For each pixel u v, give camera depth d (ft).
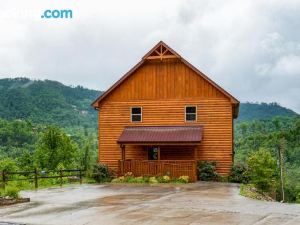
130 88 127.24
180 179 109.60
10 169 165.58
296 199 149.59
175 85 124.67
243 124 396.37
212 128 121.39
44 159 172.86
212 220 48.06
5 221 47.88
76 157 180.34
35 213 53.52
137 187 94.22
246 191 81.82
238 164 116.57
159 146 116.16
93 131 583.99
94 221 47.73
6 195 64.64
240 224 45.70
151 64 126.62
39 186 97.30
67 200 67.46
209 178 115.55
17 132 355.97
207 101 122.31
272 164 105.29
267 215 51.78
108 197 71.92
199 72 122.21
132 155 124.06
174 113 123.95
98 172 115.85
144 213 53.16
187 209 56.59
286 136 259.80
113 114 127.34
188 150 121.90
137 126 125.39
